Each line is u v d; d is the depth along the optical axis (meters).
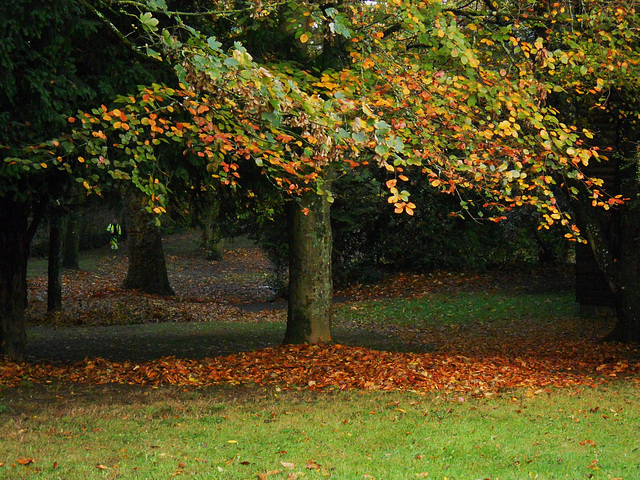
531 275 25.20
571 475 5.38
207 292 28.77
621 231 13.71
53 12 8.30
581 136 13.77
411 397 8.40
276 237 25.44
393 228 26.58
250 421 7.14
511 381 9.62
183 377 9.85
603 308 17.97
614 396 8.57
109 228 35.53
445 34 6.84
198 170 10.09
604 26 10.23
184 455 5.88
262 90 5.52
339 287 25.94
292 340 13.00
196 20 10.41
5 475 5.23
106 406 7.74
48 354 13.66
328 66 11.24
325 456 5.86
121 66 9.11
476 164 7.33
